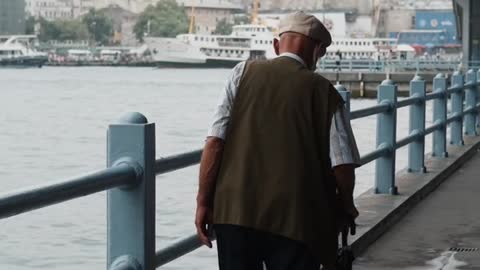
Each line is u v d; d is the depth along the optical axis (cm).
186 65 17412
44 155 4747
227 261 421
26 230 1836
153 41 17862
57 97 10494
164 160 507
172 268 1223
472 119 1870
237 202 416
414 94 1287
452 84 1716
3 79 15325
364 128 5016
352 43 15862
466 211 1041
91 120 7325
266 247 419
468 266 770
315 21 434
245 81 426
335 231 427
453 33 16112
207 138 429
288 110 418
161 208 2075
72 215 1983
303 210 413
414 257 805
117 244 469
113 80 14775
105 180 432
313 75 425
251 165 416
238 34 16950
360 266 771
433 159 1455
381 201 1017
